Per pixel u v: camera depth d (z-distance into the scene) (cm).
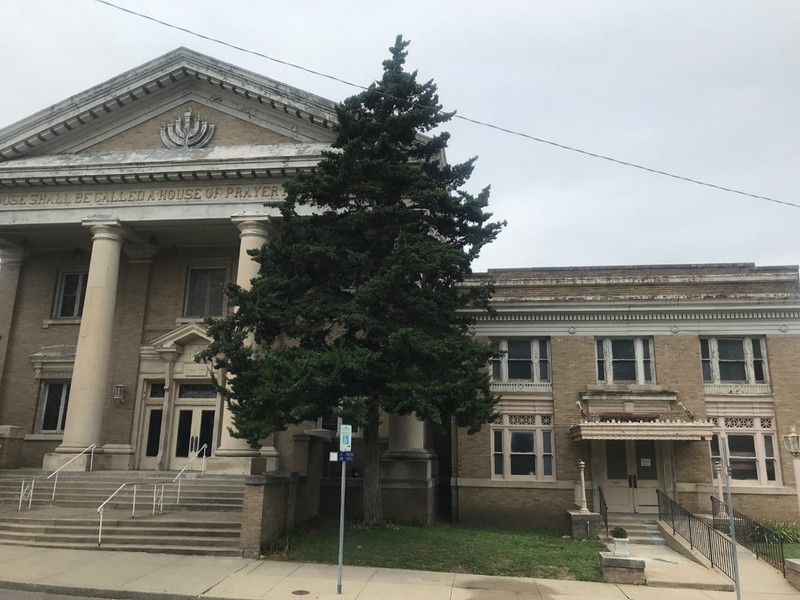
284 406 1365
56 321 2597
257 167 2197
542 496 2112
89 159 2406
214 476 1953
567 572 1305
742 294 2166
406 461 1934
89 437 2141
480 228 1617
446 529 1792
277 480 1464
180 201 2266
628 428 1981
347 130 1650
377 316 1516
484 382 1468
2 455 2236
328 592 1086
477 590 1139
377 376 1427
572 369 2191
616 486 2075
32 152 2484
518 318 2248
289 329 1519
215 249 2578
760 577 1341
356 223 1556
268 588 1101
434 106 1656
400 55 1720
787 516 2003
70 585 1090
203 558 1330
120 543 1417
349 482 1989
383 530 1598
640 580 1255
